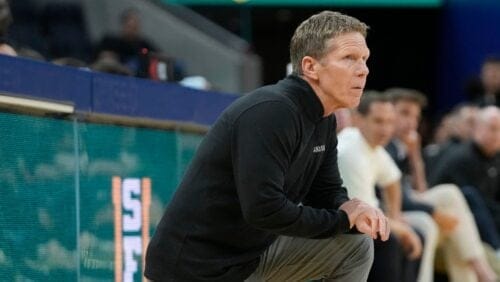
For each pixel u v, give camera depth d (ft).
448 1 88.94
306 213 27.27
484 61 81.00
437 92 90.53
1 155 31.04
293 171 27.86
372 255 30.19
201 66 50.44
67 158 33.88
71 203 33.99
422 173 57.52
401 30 90.99
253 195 26.50
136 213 37.29
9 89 31.17
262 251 28.81
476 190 58.23
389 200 48.49
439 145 66.90
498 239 56.34
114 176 36.17
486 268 52.65
